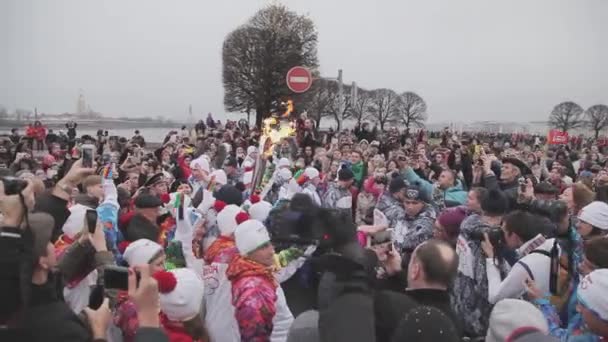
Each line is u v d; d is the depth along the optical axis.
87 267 3.53
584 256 3.96
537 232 4.48
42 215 2.89
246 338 3.52
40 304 2.77
